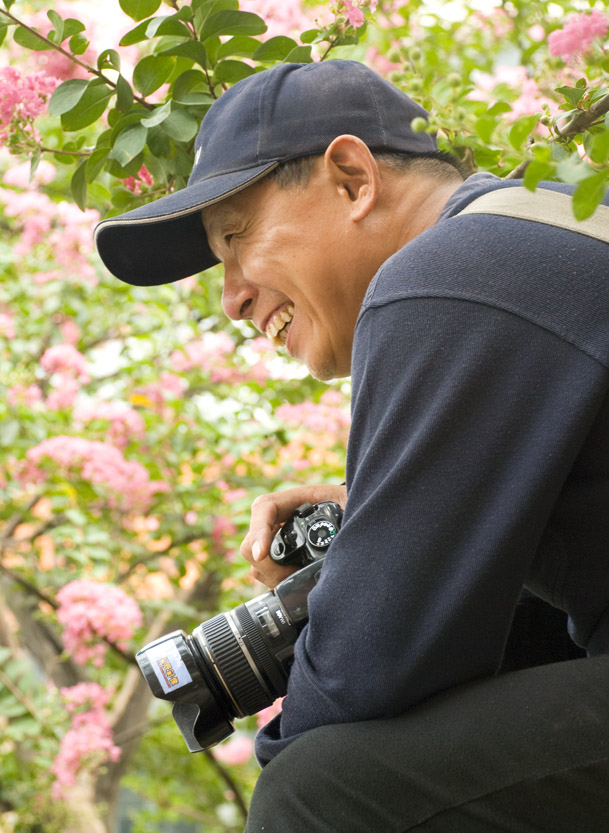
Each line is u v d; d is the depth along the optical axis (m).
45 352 4.26
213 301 4.65
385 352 0.99
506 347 0.94
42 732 3.95
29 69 2.77
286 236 1.22
